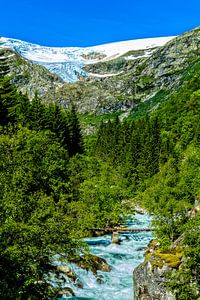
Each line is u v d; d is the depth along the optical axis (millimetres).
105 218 67938
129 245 54781
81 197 68938
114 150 156125
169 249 34500
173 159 120375
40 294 27578
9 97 81438
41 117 94500
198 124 150625
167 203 49906
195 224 33406
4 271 24234
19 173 34531
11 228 25281
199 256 27859
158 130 156500
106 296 37188
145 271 32781
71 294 36375
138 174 132625
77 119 111250
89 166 99812
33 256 26281
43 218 30094
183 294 27656
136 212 86188
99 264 43500
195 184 72125
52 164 62812
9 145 47250
